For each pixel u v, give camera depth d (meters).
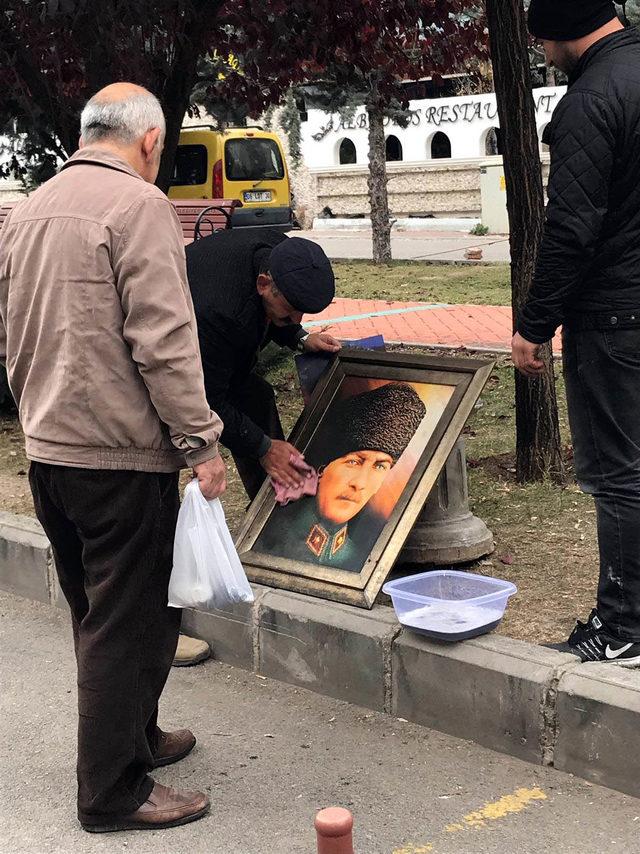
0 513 5.75
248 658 4.53
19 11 7.27
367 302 14.27
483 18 9.67
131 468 3.20
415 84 15.88
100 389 3.14
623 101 3.52
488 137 28.86
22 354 3.27
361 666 4.14
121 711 3.28
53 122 8.27
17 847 3.32
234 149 20.75
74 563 3.46
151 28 7.28
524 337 3.82
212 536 3.35
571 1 3.60
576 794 3.48
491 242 22.80
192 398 3.14
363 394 4.86
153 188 3.16
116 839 3.35
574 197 3.56
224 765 3.75
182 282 3.15
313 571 4.49
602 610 3.93
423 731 3.95
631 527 3.81
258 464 5.02
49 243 3.16
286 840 3.30
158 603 3.36
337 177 31.38
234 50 8.76
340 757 3.79
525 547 5.28
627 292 3.68
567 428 7.29
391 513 4.46
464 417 4.52
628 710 3.43
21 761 3.84
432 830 3.31
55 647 4.84
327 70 9.69
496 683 3.75
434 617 3.97
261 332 4.37
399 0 8.59
